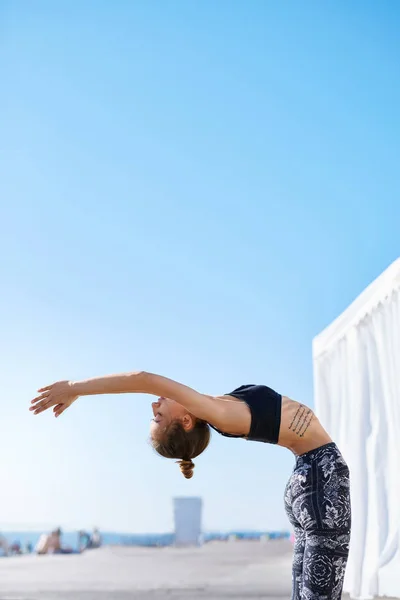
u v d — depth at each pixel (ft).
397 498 19.76
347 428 24.68
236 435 11.09
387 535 21.30
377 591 20.98
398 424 19.92
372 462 22.04
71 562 46.80
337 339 25.13
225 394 11.32
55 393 10.36
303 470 11.05
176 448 11.53
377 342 21.88
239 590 24.67
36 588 26.61
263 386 11.46
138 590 25.38
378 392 22.35
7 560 51.06
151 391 10.56
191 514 67.62
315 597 10.50
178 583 28.02
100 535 74.38
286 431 11.10
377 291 21.30
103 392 10.49
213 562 42.86
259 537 86.02
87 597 22.77
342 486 10.89
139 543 83.82
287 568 35.19
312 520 10.77
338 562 10.64
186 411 11.53
